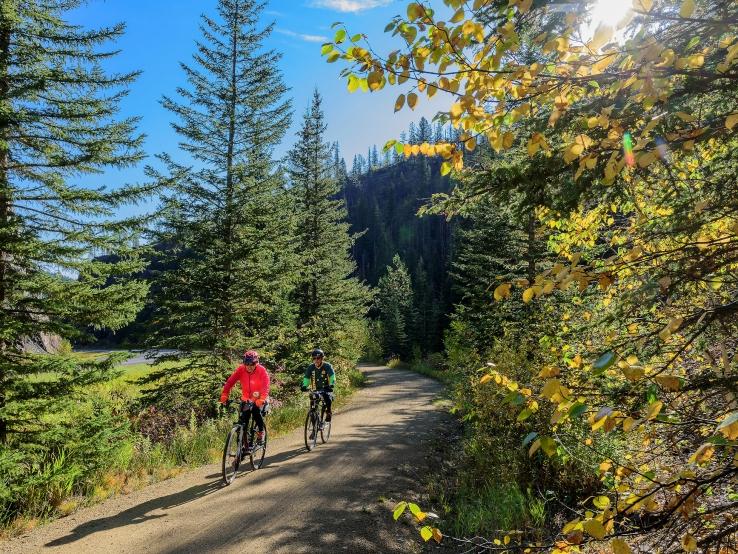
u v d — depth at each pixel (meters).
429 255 112.00
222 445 10.29
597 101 2.81
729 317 2.05
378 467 9.24
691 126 2.58
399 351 55.66
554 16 3.14
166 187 8.74
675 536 2.14
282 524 6.29
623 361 1.91
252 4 15.17
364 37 2.27
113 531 5.93
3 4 6.99
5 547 5.42
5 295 7.36
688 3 1.93
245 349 14.76
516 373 8.34
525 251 14.36
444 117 2.67
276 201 15.20
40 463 7.16
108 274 8.06
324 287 26.05
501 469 8.10
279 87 15.30
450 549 6.11
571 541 1.97
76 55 8.09
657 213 3.65
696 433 2.68
